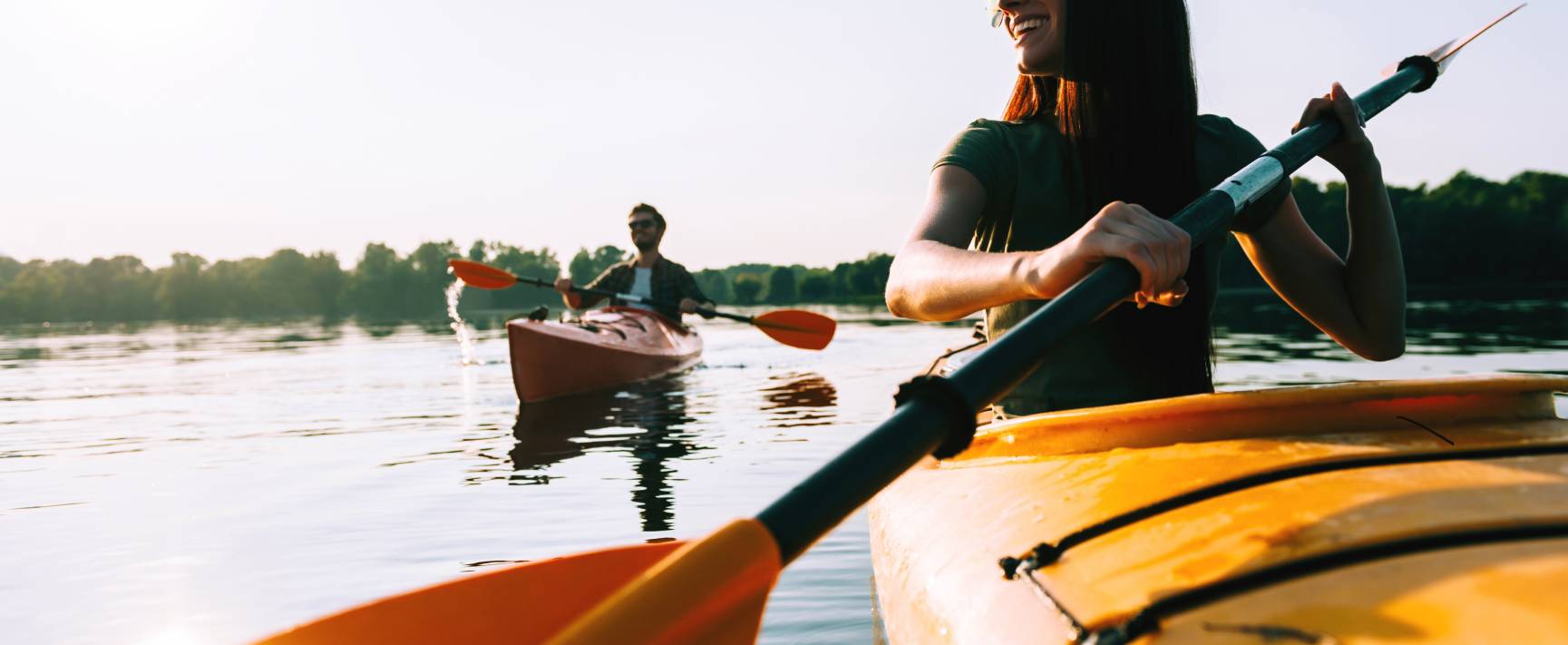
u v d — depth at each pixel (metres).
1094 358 1.56
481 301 107.19
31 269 94.12
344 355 13.94
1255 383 6.76
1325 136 1.46
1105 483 1.12
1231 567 0.79
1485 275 47.28
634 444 5.29
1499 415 1.21
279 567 3.08
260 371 11.01
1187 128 1.56
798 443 5.17
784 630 2.37
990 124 1.62
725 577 0.75
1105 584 0.84
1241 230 1.61
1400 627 0.63
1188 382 1.58
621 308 10.76
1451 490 0.86
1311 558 0.75
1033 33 1.63
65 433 6.11
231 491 4.24
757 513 0.80
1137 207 1.04
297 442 5.55
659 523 3.53
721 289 93.19
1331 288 1.64
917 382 0.89
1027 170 1.58
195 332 29.23
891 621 1.39
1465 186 50.38
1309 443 1.12
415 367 11.23
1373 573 0.71
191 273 95.31
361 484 4.32
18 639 2.51
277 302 98.88
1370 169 1.53
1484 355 8.50
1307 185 30.38
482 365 11.58
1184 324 1.54
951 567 1.12
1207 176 1.66
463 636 1.09
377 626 1.06
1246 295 31.94
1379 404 1.19
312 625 1.04
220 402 7.71
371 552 3.21
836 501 0.82
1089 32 1.52
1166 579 0.81
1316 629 0.66
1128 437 1.28
